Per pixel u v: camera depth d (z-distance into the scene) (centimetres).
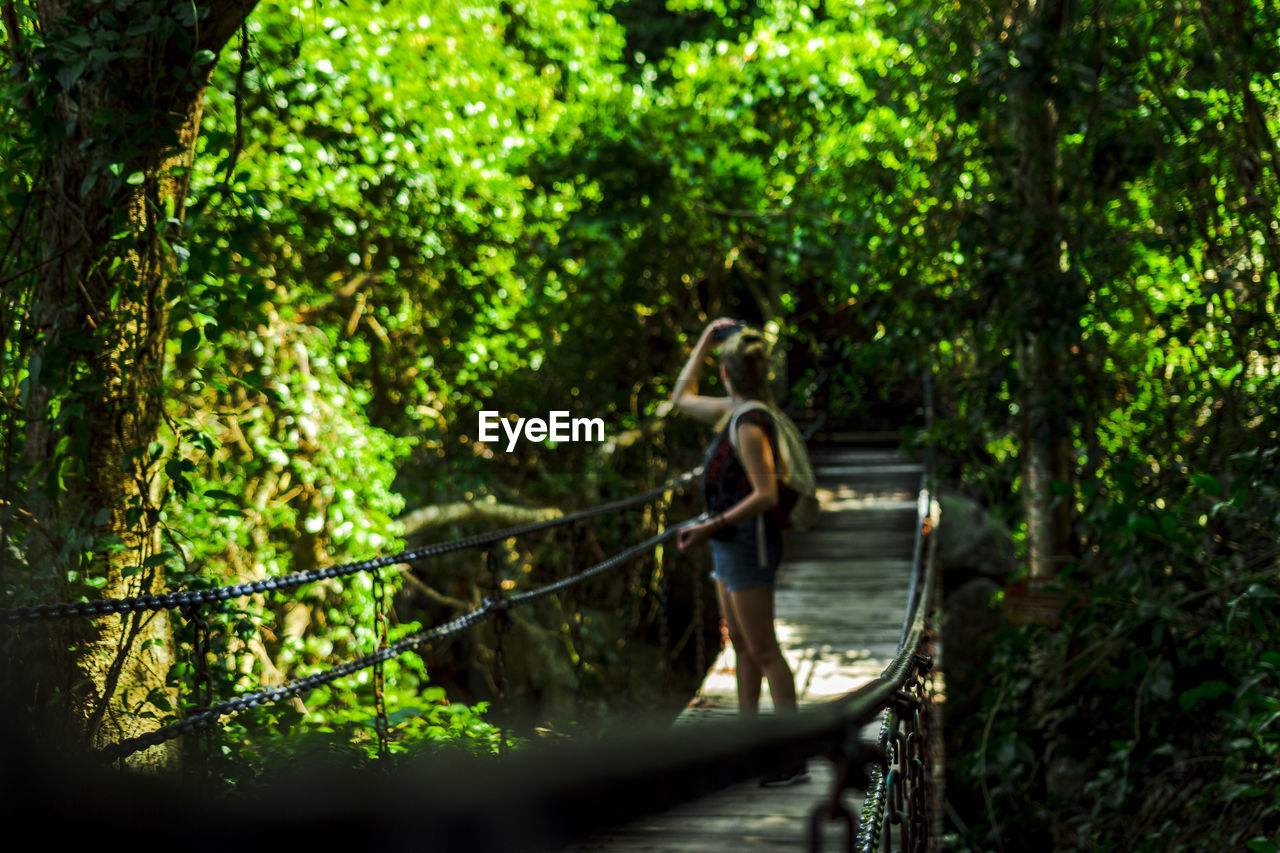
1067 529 798
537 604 1060
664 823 396
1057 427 744
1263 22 571
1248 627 560
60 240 337
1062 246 757
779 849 366
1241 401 624
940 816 446
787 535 1125
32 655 313
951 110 832
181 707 355
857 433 1619
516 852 40
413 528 944
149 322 347
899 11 878
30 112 336
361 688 575
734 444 423
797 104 1089
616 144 1096
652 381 1285
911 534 1110
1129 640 595
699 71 1140
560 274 1136
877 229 867
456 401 1092
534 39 1004
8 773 36
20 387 339
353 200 785
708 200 1159
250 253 358
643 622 1204
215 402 614
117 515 346
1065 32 720
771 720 65
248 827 36
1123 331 773
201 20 342
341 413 685
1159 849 532
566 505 1165
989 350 861
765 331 1230
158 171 342
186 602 291
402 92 787
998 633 678
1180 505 588
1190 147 638
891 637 780
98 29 321
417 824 38
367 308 979
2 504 331
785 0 1111
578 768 44
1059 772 705
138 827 35
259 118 701
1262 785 491
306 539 696
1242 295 621
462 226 917
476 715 508
